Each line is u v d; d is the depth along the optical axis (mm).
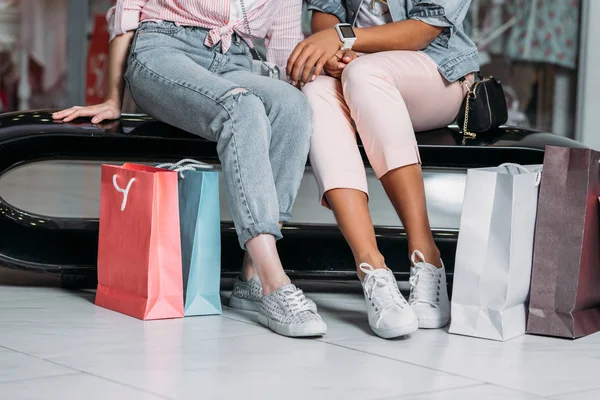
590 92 7391
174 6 2629
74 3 8086
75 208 4410
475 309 2191
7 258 2658
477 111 2703
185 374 1749
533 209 2207
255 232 2217
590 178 2189
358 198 2314
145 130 2625
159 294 2279
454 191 5012
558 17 7414
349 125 2418
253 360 1888
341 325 2305
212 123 2330
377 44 2600
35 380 1661
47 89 8188
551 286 2217
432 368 1863
